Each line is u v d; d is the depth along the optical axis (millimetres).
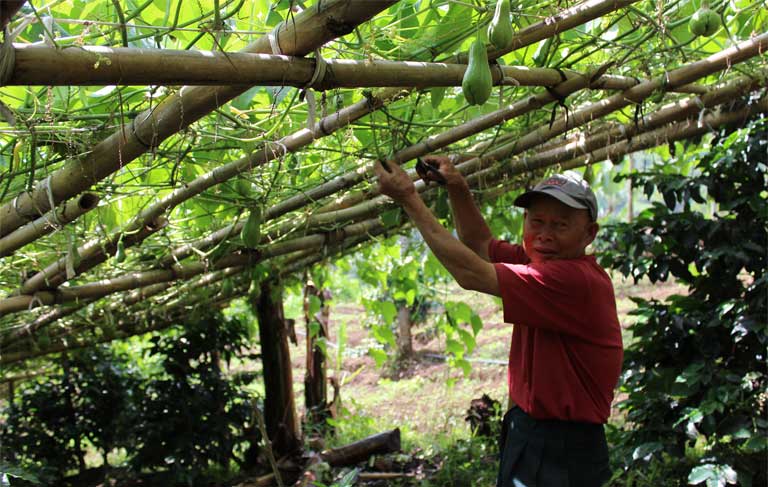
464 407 7348
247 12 1935
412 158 2730
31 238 2338
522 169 3617
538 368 2256
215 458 5672
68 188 1938
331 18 1388
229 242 3352
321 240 3867
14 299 3139
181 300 5094
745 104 3439
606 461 2350
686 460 4266
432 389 8219
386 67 1691
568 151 3518
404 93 2191
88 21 1436
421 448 5891
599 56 2705
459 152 3514
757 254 3822
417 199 2221
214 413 5754
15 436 5672
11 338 4441
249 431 5914
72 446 6262
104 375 5984
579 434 2271
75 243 2783
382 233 4355
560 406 2240
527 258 2627
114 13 1743
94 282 3547
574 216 2240
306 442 5789
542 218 2270
